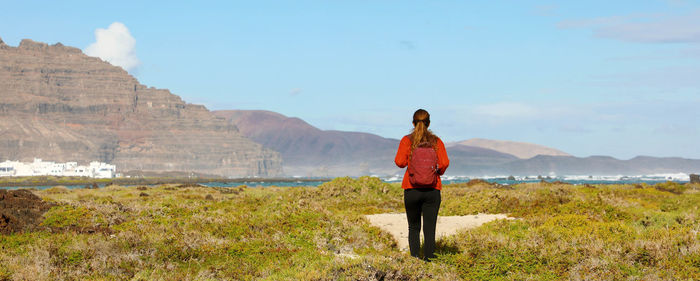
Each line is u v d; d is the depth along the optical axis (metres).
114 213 19.95
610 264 10.46
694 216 17.30
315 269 10.13
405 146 10.33
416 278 9.78
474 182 54.78
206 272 11.59
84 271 11.40
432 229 10.43
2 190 21.78
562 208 20.38
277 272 11.21
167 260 12.62
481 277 10.34
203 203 27.27
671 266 10.38
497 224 16.22
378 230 16.55
